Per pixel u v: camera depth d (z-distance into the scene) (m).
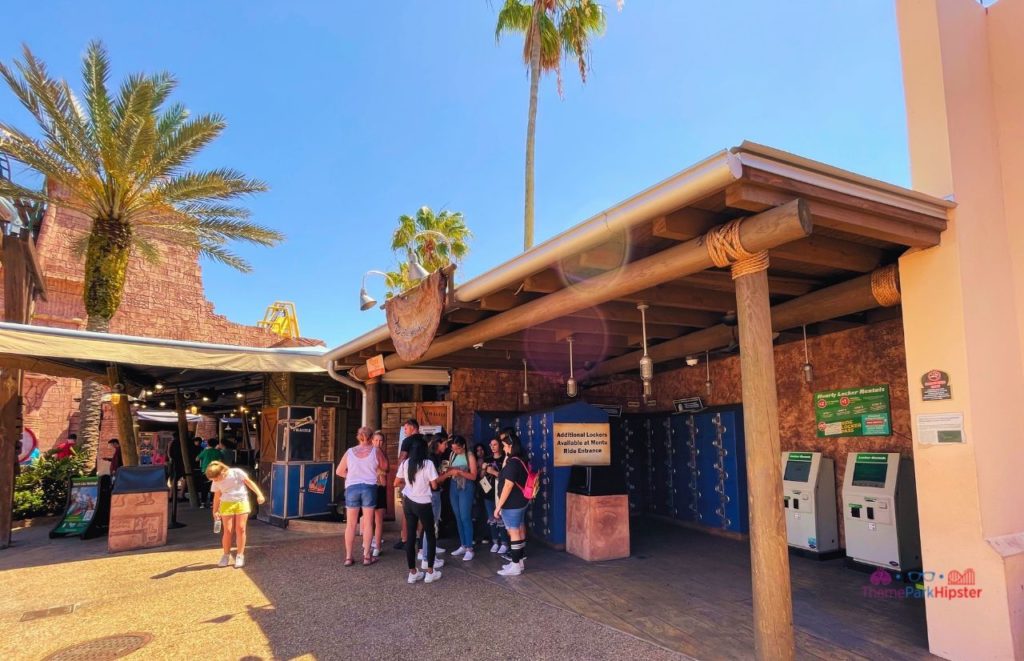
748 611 5.40
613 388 11.55
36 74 11.51
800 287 6.07
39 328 8.16
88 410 13.70
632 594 5.96
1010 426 4.48
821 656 4.36
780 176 3.67
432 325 6.25
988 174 4.82
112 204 13.44
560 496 8.26
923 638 4.68
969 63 4.94
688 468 9.78
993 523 4.19
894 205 4.19
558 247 4.54
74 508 10.00
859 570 6.68
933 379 4.46
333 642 4.76
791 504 7.59
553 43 15.66
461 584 6.39
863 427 7.12
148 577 6.93
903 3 5.00
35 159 12.29
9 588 6.55
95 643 4.84
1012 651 3.88
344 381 10.38
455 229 22.56
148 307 23.92
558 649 4.54
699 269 4.38
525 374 10.18
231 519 7.48
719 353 8.90
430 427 10.23
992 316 4.54
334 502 11.17
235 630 5.07
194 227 14.90
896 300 5.05
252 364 9.73
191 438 15.46
